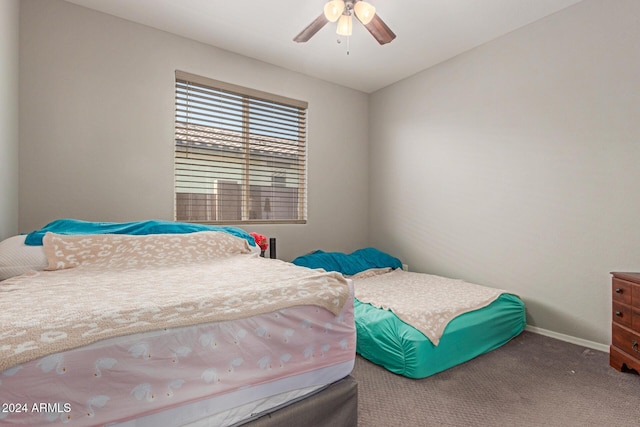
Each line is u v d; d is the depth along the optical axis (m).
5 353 0.63
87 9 2.31
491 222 2.82
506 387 1.70
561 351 2.17
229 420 0.91
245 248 2.17
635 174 2.04
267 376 0.99
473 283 2.96
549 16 2.41
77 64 2.28
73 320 0.75
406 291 2.56
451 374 1.83
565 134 2.35
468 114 2.98
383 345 1.89
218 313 0.91
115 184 2.42
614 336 1.94
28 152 2.12
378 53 3.00
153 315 0.83
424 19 2.45
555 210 2.41
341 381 1.22
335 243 3.74
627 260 2.07
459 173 3.07
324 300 1.14
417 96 3.45
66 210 2.25
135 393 0.76
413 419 1.43
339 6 1.89
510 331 2.35
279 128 3.32
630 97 2.05
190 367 0.84
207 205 2.90
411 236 3.55
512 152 2.66
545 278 2.47
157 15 2.41
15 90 1.99
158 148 2.60
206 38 2.72
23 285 1.20
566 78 2.34
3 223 1.76
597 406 1.53
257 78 3.10
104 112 2.38
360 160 3.97
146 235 1.86
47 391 0.66
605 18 2.15
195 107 2.79
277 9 2.33
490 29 2.60
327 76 3.52
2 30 1.71
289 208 3.43
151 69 2.56
